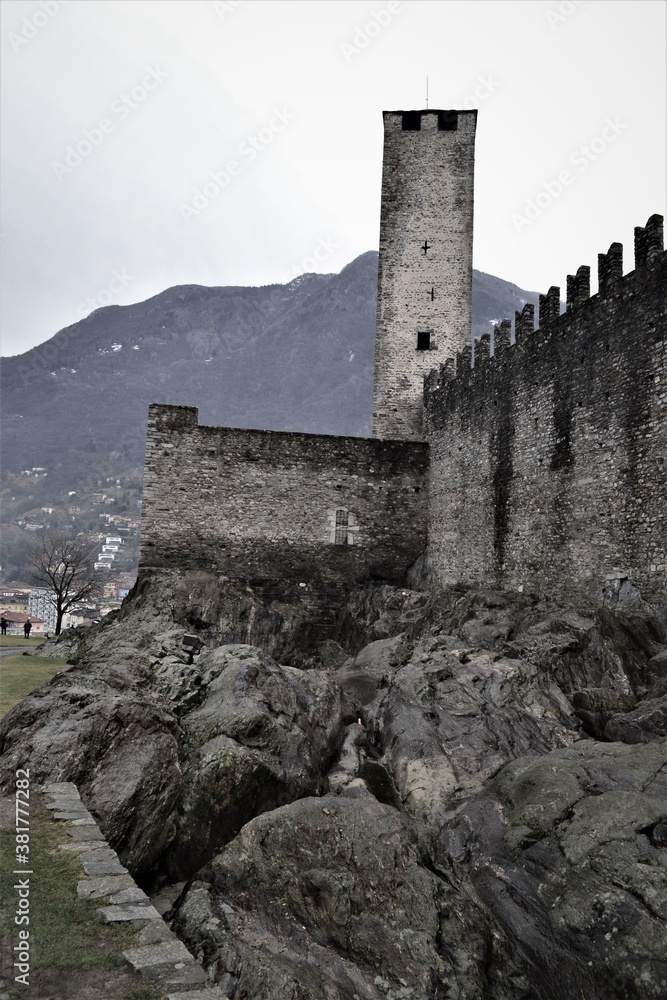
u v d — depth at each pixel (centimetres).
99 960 663
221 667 1841
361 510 3475
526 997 928
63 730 1244
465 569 3006
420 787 1418
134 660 1777
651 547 1883
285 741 1560
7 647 3603
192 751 1448
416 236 4181
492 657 1877
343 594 3400
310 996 830
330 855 1062
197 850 1280
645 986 870
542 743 1536
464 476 3072
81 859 880
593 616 1945
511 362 2698
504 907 1023
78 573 6475
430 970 923
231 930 918
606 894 963
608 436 2089
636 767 1217
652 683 1661
